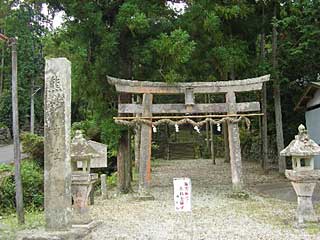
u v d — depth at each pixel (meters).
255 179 16.98
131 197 13.14
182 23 13.67
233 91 13.10
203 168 22.02
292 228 8.34
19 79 31.81
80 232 7.80
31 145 17.45
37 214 10.90
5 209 12.27
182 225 9.00
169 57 12.86
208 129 30.47
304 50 18.22
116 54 14.07
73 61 13.14
